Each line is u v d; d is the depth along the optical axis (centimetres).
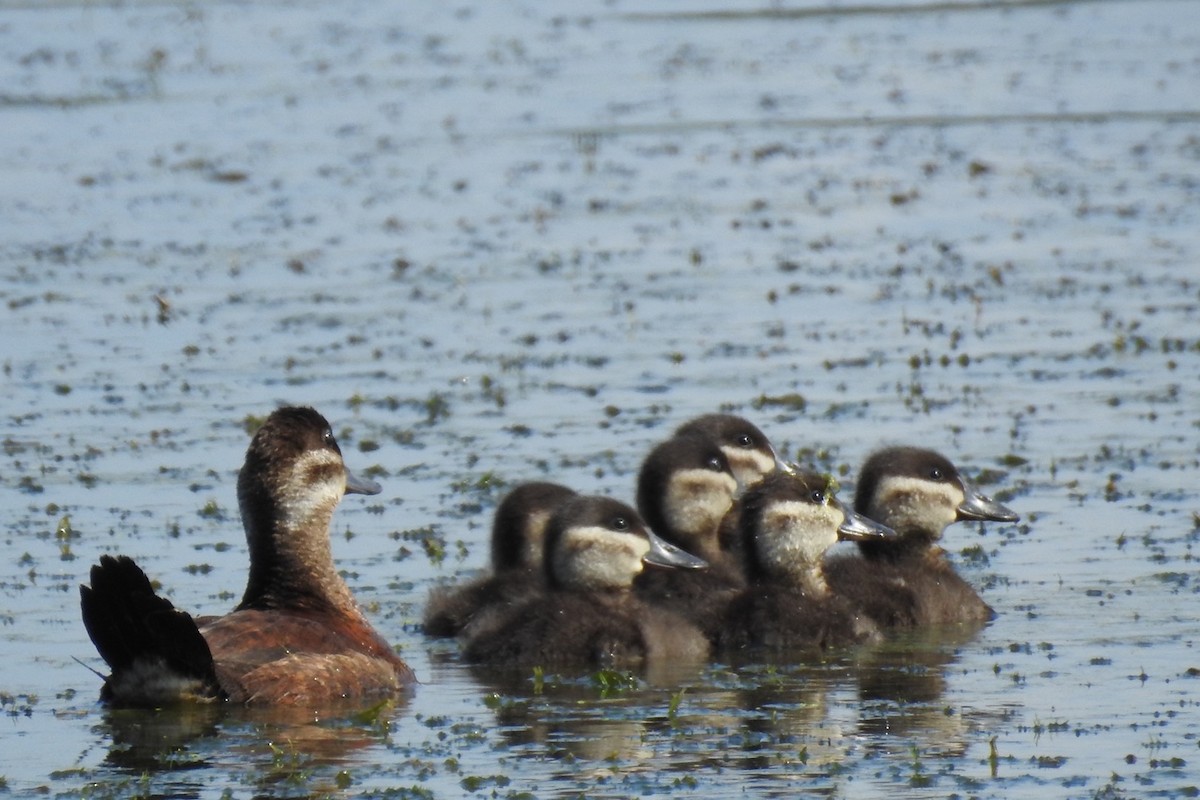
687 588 1744
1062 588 1727
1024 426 2244
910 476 1836
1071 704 1388
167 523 1914
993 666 1509
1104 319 2745
